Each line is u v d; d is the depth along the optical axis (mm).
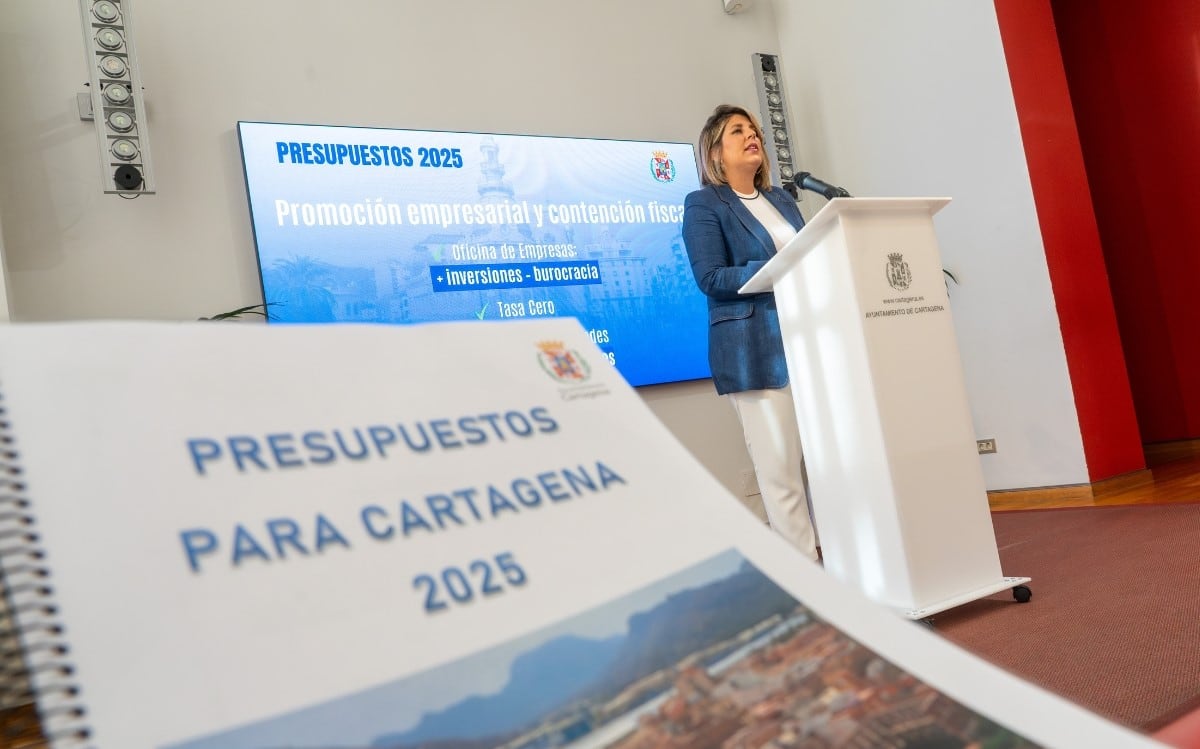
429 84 4340
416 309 4137
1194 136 5012
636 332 4688
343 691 378
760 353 2510
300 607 397
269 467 440
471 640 416
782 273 2283
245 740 350
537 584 453
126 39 3512
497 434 523
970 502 2131
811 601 490
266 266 3836
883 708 419
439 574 437
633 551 493
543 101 4641
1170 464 4891
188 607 377
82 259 3553
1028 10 4320
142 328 467
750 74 5320
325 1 4145
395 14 4301
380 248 4086
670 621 454
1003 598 2225
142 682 350
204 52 3875
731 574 498
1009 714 423
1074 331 4168
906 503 2027
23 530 365
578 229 4598
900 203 2086
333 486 448
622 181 4766
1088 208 4352
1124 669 1499
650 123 4949
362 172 4094
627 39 4949
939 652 466
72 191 3557
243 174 3857
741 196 2654
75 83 3602
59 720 330
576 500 508
